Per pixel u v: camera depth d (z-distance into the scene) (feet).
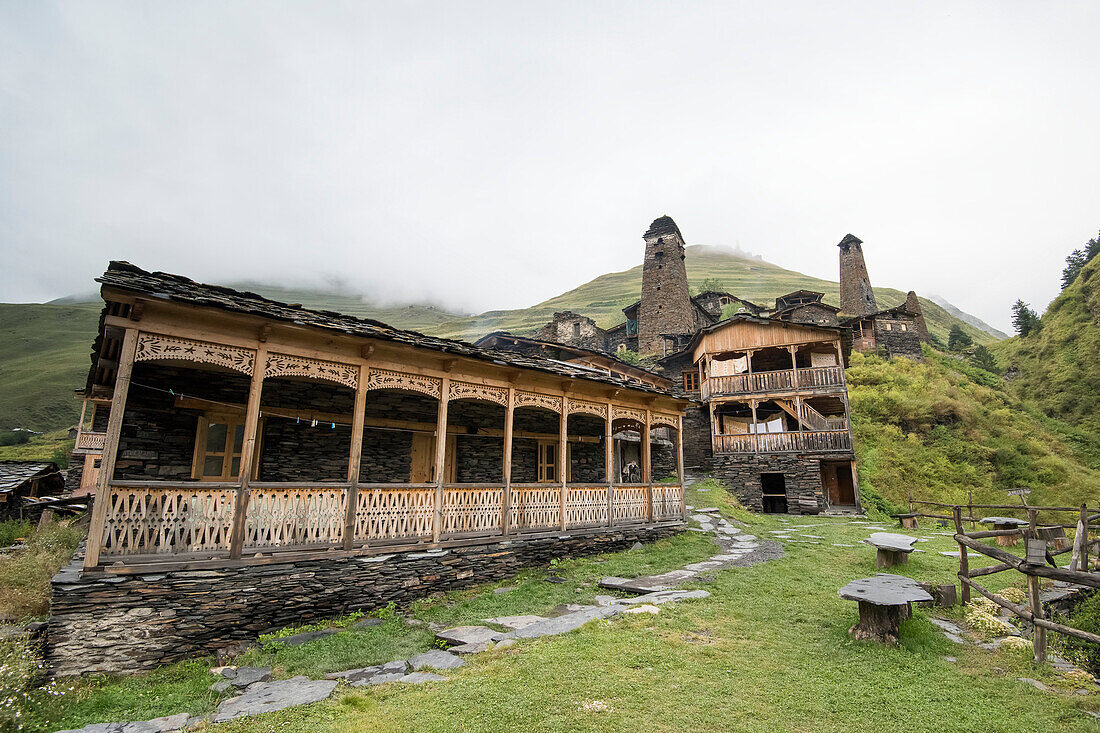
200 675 19.65
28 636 19.75
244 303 25.45
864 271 200.95
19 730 14.55
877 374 128.36
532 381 37.88
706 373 92.89
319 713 15.05
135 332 22.45
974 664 19.10
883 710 15.05
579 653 19.08
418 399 41.50
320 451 36.04
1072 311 196.75
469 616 25.38
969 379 160.45
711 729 13.91
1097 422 147.23
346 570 26.22
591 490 41.34
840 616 23.80
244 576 23.29
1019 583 30.30
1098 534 45.32
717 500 67.72
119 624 20.30
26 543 38.06
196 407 31.76
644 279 150.92
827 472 90.68
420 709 14.96
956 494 88.94
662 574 33.53
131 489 21.63
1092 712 15.21
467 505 32.83
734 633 21.54
